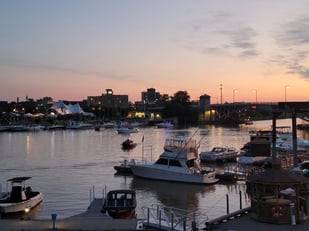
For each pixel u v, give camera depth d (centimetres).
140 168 5844
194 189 5147
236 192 4934
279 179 2453
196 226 2734
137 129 19688
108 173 6406
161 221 2895
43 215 3816
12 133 17825
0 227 2681
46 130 19850
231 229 2362
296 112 5012
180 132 17988
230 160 7775
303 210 2591
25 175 6288
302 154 7369
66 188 5200
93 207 3675
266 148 7162
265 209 2484
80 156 8975
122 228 2695
